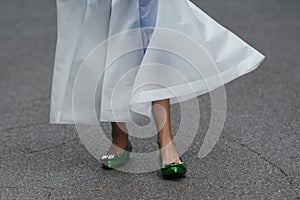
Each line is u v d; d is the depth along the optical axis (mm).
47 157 6574
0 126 7707
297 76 9422
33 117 8016
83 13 5879
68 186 5820
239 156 6363
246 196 5461
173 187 5680
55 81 6035
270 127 7246
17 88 9438
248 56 5816
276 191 5547
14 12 15102
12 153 6734
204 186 5680
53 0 16422
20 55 11414
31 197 5629
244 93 8664
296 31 12227
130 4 5680
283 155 6379
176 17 5680
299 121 7449
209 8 14680
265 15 13719
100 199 5512
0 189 5816
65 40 5945
